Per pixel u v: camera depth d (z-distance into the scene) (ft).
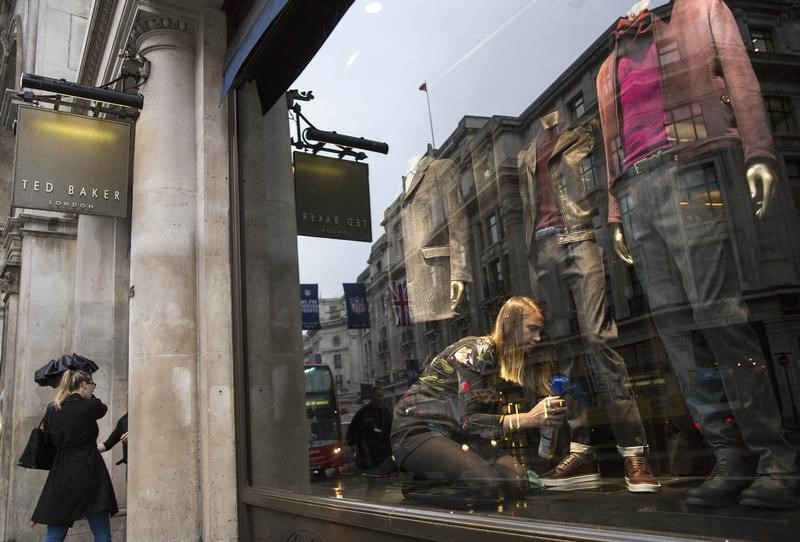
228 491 11.03
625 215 5.82
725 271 4.41
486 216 8.16
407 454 7.21
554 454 6.42
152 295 11.85
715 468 4.66
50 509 11.78
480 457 6.51
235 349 11.60
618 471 5.97
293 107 12.37
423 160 9.30
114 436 14.79
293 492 9.50
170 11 12.92
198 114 12.83
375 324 9.68
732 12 4.27
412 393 7.66
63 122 14.20
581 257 6.59
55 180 13.83
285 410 10.58
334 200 11.18
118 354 21.47
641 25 5.41
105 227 22.47
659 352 5.86
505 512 5.53
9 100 24.18
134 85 14.12
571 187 6.92
